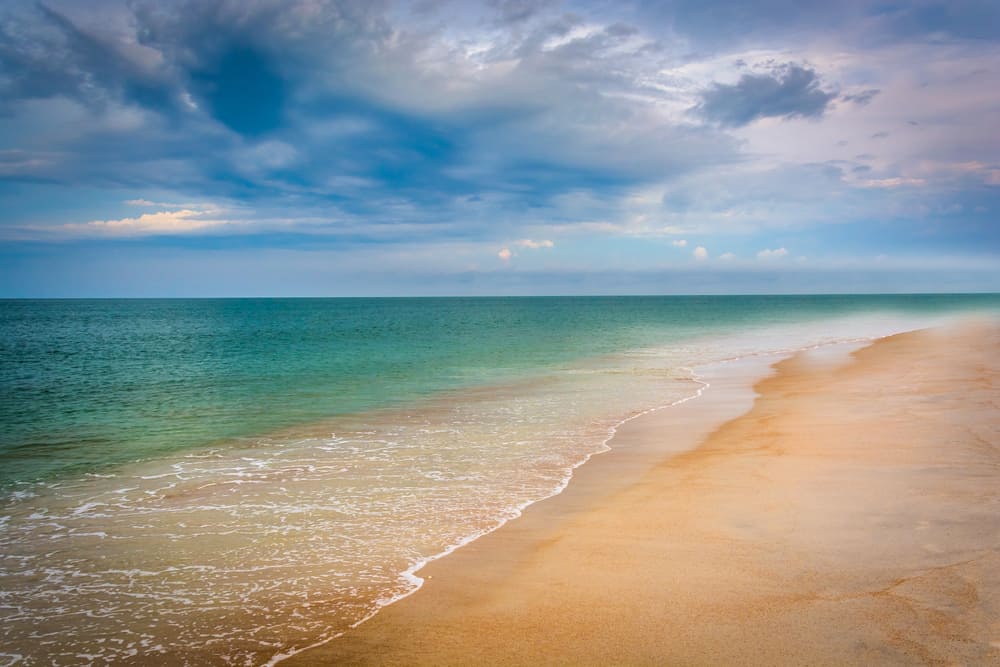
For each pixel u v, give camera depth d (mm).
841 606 5145
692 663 4465
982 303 170125
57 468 11422
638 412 16078
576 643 4855
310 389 21969
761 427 13273
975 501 7602
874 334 49094
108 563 6938
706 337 48938
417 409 17375
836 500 7957
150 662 4945
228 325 80938
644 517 7816
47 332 67312
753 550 6488
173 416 16891
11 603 5996
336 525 8031
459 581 6195
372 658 4832
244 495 9469
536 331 61094
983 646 4434
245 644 5152
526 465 10977
